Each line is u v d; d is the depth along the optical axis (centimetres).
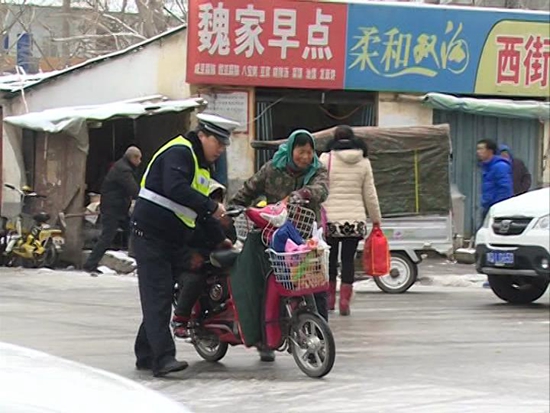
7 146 1992
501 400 849
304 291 873
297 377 909
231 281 895
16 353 433
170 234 877
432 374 945
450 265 1919
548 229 1312
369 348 1066
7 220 1858
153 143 2044
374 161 1584
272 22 1956
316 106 2123
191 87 1972
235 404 812
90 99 1988
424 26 2047
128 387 409
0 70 3459
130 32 3247
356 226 1241
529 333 1182
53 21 4041
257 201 968
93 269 1677
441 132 1611
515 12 2097
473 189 2109
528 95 2128
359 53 2014
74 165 1783
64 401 360
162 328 883
